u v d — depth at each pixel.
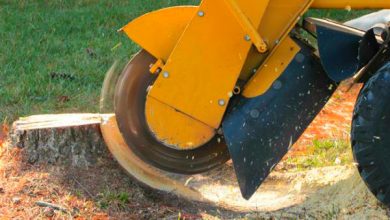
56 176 4.13
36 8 7.63
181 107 3.82
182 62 3.78
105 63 6.11
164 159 3.91
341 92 5.62
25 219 3.86
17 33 6.71
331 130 5.04
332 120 5.20
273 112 3.79
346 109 5.37
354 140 3.68
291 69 3.78
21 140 4.21
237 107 3.81
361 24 4.20
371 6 3.76
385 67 3.62
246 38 3.73
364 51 3.69
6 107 5.43
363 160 3.67
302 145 4.81
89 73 5.91
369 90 3.63
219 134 3.87
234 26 3.73
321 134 4.98
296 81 3.78
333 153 4.61
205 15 3.73
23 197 3.99
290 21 3.77
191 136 3.85
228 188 4.30
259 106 3.79
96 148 4.23
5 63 6.06
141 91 3.88
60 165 4.20
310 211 3.92
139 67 3.88
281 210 3.97
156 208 4.03
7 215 3.87
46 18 7.19
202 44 3.76
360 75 3.76
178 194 4.15
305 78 3.78
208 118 3.81
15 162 4.19
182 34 3.76
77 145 4.21
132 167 4.16
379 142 3.63
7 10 7.48
